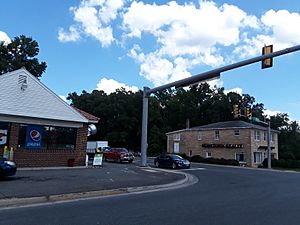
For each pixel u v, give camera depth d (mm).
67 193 12680
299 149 77938
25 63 52812
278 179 23359
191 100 89375
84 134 26422
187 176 23078
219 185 18484
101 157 27172
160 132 78125
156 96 94500
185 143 59969
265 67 18875
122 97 82688
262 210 10609
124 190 14617
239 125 53219
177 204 11461
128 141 81500
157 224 8375
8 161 16188
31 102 23328
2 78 22078
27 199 11359
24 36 53594
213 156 55125
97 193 13516
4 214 9328
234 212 10164
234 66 20891
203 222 8688
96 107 82312
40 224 8195
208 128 56562
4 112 21953
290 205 11734
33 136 23438
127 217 9156
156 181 18125
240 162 51219
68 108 25312
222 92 88938
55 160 24469
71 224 8250
